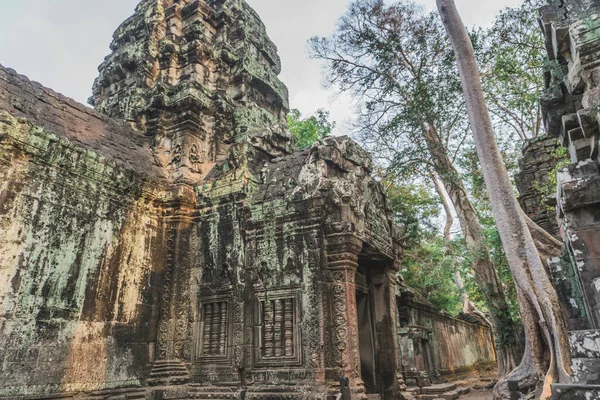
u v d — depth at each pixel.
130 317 9.23
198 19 14.37
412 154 14.23
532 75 14.65
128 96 13.34
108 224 9.28
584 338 3.88
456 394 13.64
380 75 15.19
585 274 5.43
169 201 10.74
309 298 8.57
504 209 7.51
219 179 10.82
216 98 13.19
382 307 11.12
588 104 5.88
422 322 17.48
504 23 14.16
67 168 8.66
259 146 11.45
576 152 6.26
